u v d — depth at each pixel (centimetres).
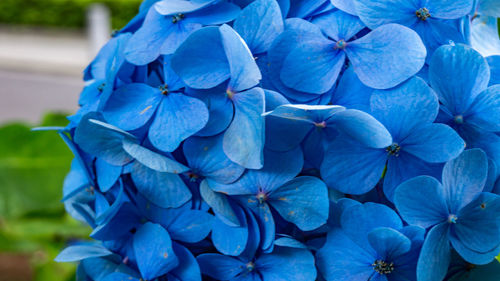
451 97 40
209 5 42
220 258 41
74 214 48
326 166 40
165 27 43
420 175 40
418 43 40
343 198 40
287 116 40
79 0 315
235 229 41
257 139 39
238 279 41
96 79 46
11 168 74
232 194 41
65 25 327
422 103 40
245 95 40
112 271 44
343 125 40
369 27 41
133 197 42
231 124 41
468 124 41
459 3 41
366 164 40
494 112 40
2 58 293
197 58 41
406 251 40
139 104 42
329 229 41
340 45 41
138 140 41
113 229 42
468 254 40
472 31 45
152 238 41
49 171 76
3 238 81
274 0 41
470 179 40
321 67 41
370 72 40
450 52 40
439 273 40
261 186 41
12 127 74
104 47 46
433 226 40
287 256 41
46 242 80
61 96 258
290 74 41
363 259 41
